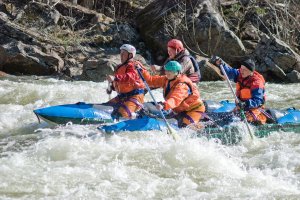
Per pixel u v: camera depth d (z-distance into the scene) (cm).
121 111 1648
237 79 1666
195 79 1788
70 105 1659
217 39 3106
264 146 1465
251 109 1591
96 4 3644
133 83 1652
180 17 3228
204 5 3228
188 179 1138
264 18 3450
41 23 3222
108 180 1120
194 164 1219
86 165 1199
